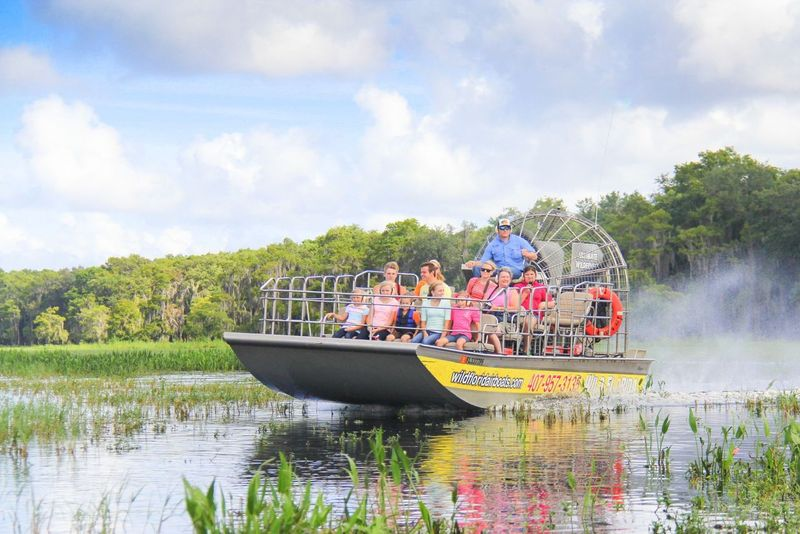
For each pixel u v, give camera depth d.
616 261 18.30
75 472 10.76
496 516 8.63
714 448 10.81
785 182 79.19
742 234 78.12
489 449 11.99
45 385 22.41
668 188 88.81
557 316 16.33
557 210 18.80
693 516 8.34
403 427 14.12
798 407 15.82
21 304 148.12
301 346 14.77
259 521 7.14
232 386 21.34
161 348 59.66
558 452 11.73
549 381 16.34
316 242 110.62
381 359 14.38
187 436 13.39
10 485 10.09
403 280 85.50
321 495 7.20
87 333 124.69
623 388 17.72
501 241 17.98
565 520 8.50
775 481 9.72
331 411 16.42
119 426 14.24
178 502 9.30
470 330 15.20
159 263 125.94
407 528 7.76
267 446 12.45
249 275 107.06
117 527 8.40
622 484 9.91
